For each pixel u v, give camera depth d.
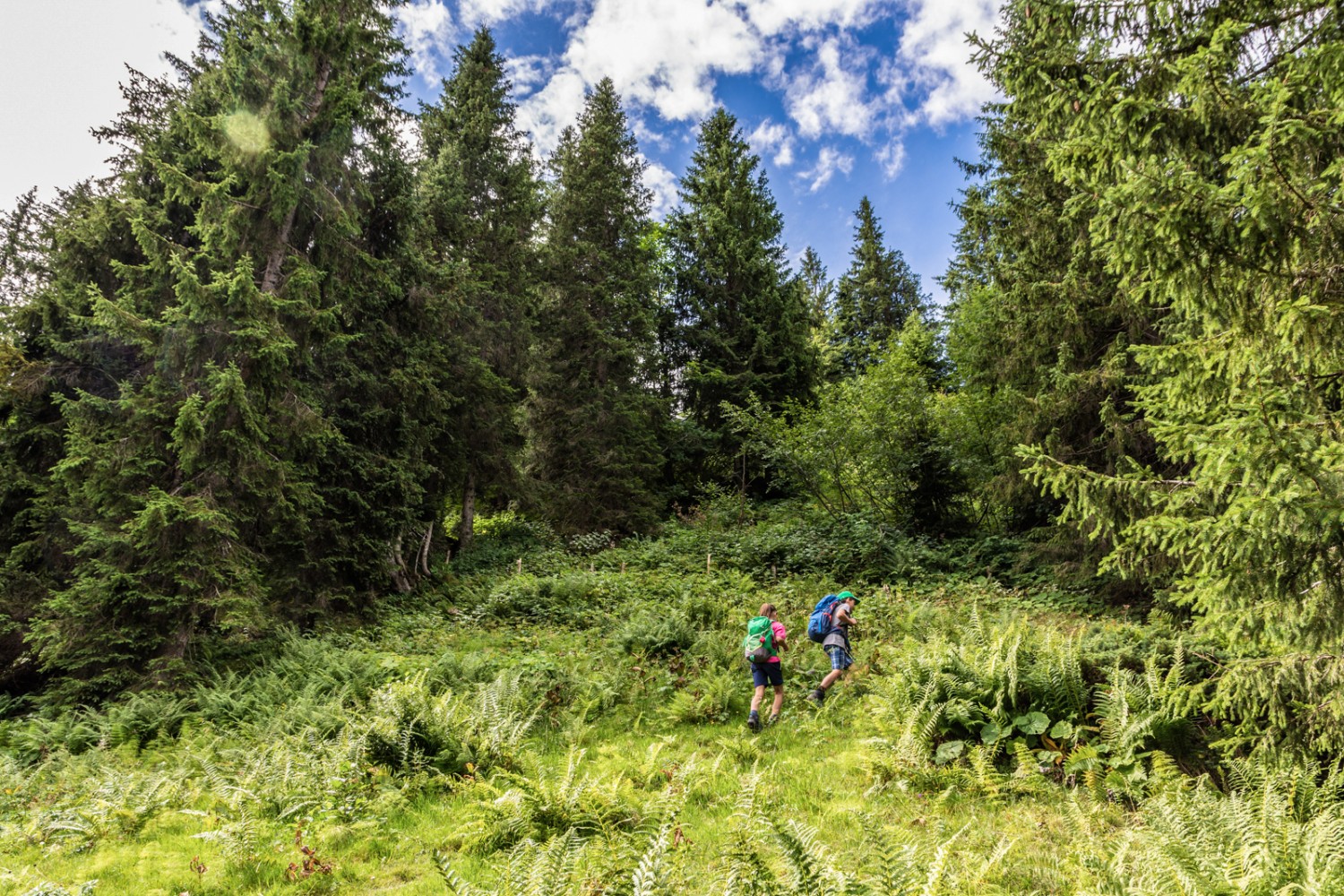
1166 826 3.85
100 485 9.34
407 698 6.63
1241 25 3.80
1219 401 4.25
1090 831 4.36
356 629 12.30
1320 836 3.37
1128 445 9.46
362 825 5.00
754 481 24.92
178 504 8.97
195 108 12.05
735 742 6.60
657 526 21.44
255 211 11.07
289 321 11.05
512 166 22.14
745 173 29.39
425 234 17.52
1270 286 3.95
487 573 17.03
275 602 11.99
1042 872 4.00
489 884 4.05
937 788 5.37
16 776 6.83
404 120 14.49
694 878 3.94
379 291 14.47
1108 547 10.33
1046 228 10.81
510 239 20.52
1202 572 3.91
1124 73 5.38
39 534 11.13
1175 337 7.93
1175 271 4.12
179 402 9.68
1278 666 4.18
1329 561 3.61
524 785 5.01
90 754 7.27
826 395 18.44
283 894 4.22
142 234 9.70
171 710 8.31
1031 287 10.70
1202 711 5.66
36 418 11.77
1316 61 3.65
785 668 8.80
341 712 7.50
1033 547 12.39
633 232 24.45
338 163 12.34
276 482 10.53
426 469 14.98
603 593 13.38
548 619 12.48
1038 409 10.68
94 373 11.96
